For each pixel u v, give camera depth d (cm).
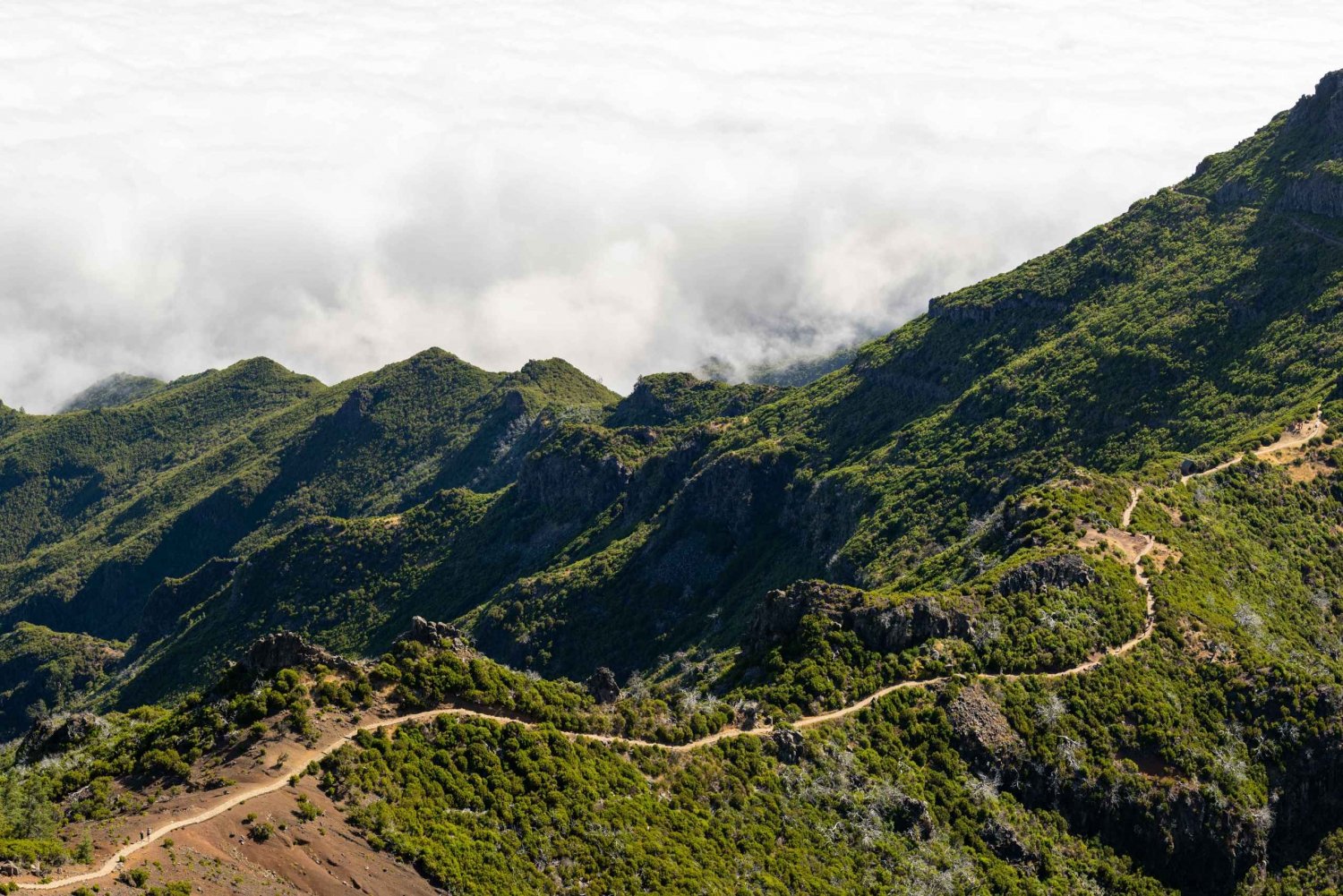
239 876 7519
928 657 13575
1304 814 13450
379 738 9419
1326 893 12775
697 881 9500
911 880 10869
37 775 9488
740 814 10825
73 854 7288
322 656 10138
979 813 12100
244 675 9950
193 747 9106
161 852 7544
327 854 8044
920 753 12531
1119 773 12775
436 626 11069
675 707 12250
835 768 11894
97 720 12081
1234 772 13125
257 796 8406
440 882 8269
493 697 10669
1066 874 11994
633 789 10406
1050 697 13350
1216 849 12625
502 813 9338
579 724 11050
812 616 13712
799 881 10250
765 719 12338
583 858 9269
